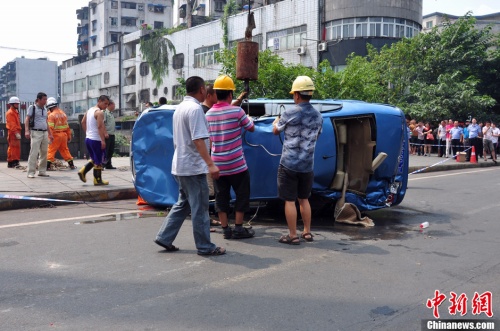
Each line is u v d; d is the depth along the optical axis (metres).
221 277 4.20
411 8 32.06
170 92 47.06
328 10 32.41
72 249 5.05
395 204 7.18
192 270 4.38
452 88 25.19
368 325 3.30
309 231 5.54
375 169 6.56
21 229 5.93
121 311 3.46
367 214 7.31
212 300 3.68
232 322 3.30
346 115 6.38
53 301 3.64
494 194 9.44
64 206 7.62
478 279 4.25
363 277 4.25
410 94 26.75
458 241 5.61
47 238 5.50
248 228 5.79
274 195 6.29
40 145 9.84
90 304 3.58
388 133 6.61
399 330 3.23
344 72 18.30
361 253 5.02
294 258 4.80
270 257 4.82
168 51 46.97
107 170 11.72
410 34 32.22
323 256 4.89
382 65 27.66
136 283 4.04
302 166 5.27
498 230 6.21
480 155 22.12
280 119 5.37
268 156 6.24
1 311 3.45
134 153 7.00
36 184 8.83
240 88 17.19
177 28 48.16
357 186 6.63
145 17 73.69
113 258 4.74
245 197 5.49
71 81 68.06
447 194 9.45
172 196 6.81
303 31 33.72
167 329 3.18
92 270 4.37
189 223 6.36
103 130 8.69
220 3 55.50
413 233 6.00
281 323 3.29
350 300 3.72
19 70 62.84
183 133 4.71
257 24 36.97
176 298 3.71
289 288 3.95
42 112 9.72
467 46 27.19
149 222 6.38
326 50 32.41
